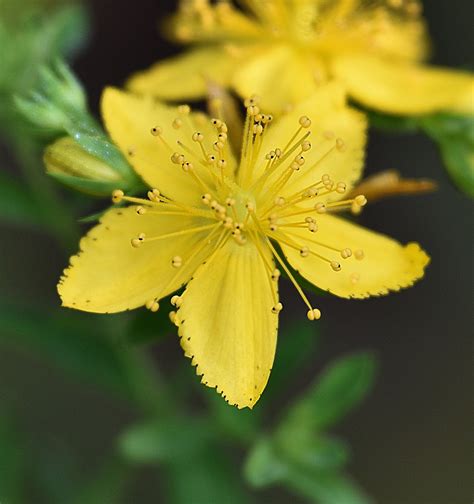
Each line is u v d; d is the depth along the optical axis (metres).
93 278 0.12
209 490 0.15
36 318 0.15
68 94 0.13
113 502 0.15
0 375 0.18
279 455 0.14
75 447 0.18
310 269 0.12
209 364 0.12
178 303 0.12
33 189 0.15
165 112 0.13
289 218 0.13
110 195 0.13
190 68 0.14
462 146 0.14
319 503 0.15
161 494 0.18
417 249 0.13
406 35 0.15
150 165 0.12
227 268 0.12
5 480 0.15
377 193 0.13
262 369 0.12
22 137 0.14
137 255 0.12
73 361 0.15
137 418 0.18
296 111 0.13
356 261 0.13
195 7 0.14
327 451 0.14
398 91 0.14
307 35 0.14
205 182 0.13
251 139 0.13
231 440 0.14
